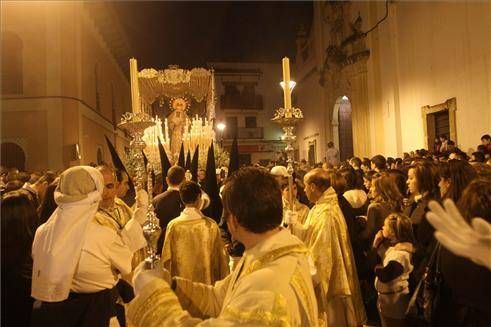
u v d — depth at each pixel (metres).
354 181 5.93
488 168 3.21
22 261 2.58
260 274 1.40
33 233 2.71
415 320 2.61
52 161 16.16
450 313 2.14
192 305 1.74
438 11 12.45
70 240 2.42
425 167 4.12
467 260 1.79
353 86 18.30
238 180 1.58
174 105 11.17
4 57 16.30
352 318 3.89
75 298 2.48
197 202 3.95
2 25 16.19
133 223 2.86
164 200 4.52
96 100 20.59
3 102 16.16
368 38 17.09
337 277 3.81
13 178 6.96
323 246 3.80
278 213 1.55
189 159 5.45
